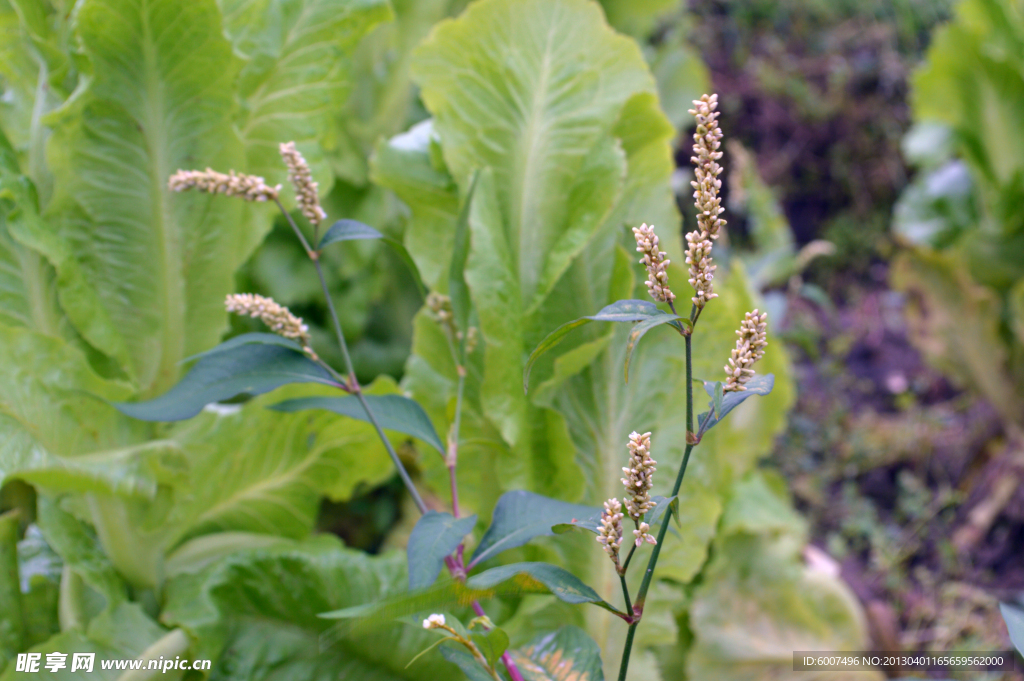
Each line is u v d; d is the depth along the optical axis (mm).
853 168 2559
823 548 1591
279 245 1354
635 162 778
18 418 722
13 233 725
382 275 1400
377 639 756
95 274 757
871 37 2701
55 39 747
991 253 1556
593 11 766
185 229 765
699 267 625
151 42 733
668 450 769
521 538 684
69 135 737
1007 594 1441
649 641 769
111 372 762
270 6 765
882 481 1767
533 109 769
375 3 779
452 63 763
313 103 778
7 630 753
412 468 1270
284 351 706
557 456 760
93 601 774
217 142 758
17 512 765
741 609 909
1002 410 1586
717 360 769
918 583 1518
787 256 1330
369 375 1424
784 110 2631
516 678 676
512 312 744
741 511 940
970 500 1655
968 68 1540
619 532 639
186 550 798
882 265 2436
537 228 771
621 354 770
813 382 2033
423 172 778
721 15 2844
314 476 812
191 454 774
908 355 2121
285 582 766
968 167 1696
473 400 769
